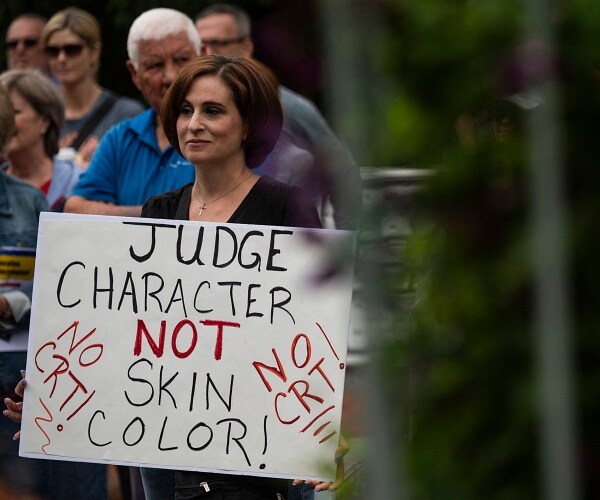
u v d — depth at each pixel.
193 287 10.61
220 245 10.59
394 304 4.21
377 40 4.02
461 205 4.21
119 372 10.71
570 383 4.07
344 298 10.30
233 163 11.08
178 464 10.55
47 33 19.22
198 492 10.64
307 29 4.23
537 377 4.12
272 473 10.38
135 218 10.73
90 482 14.45
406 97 4.11
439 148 4.18
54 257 10.84
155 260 10.71
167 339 10.64
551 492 4.02
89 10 25.38
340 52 3.96
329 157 4.30
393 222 4.20
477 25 4.11
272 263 10.47
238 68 11.05
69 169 16.89
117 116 19.39
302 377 10.34
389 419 4.18
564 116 4.29
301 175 4.36
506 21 4.11
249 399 10.45
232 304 10.52
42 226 10.85
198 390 10.55
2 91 14.02
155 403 10.62
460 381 4.23
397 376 4.21
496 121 4.21
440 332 4.22
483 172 4.19
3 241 14.02
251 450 10.42
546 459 4.03
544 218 4.05
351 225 4.41
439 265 4.23
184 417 10.56
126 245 10.76
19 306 13.29
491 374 4.23
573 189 4.29
